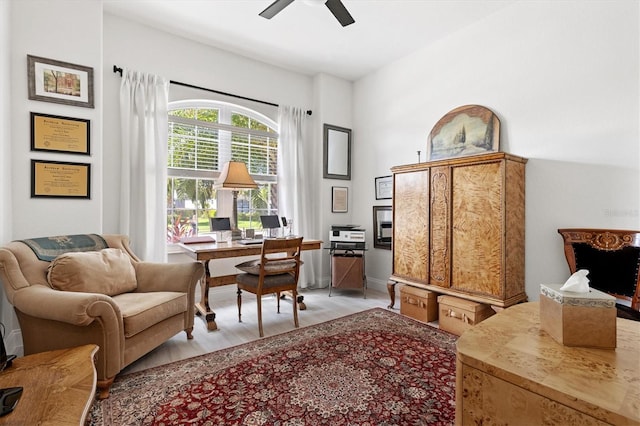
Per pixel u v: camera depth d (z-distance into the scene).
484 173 2.71
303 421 1.61
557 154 2.72
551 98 2.75
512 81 3.00
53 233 2.63
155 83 3.30
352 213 4.79
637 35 2.32
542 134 2.81
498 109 3.11
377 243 4.39
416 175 3.25
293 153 4.35
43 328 1.91
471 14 3.14
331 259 4.12
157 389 1.90
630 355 0.94
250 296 3.96
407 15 3.15
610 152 2.44
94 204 2.81
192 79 3.64
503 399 0.86
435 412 1.68
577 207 2.61
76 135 2.73
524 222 2.88
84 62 2.77
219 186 3.40
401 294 3.30
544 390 0.78
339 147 4.66
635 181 2.33
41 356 1.39
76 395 1.09
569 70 2.65
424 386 1.93
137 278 2.66
